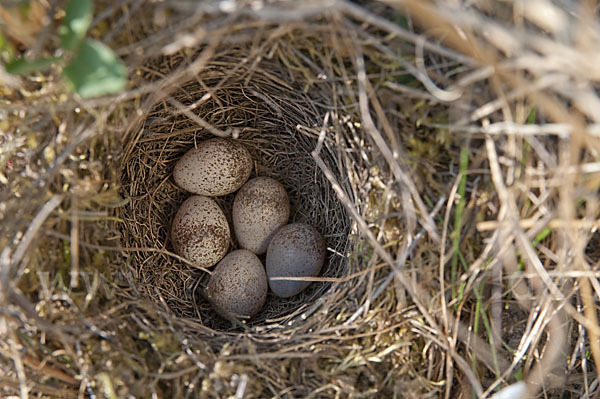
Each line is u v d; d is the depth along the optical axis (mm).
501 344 153
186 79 158
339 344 153
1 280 137
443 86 142
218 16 135
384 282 151
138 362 146
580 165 139
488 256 146
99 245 155
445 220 143
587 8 128
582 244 143
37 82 142
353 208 154
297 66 154
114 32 136
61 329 142
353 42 141
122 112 151
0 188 146
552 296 146
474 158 143
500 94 134
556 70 131
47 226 144
